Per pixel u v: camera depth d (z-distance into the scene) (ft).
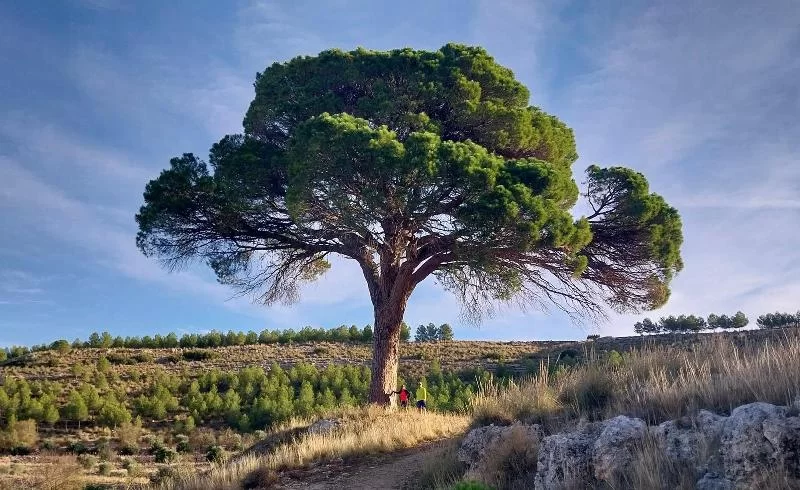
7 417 135.64
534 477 28.96
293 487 43.24
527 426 33.78
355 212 56.90
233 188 63.26
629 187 63.72
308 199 57.00
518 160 60.54
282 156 63.16
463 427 51.19
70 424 142.10
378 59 67.51
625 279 68.49
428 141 54.85
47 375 178.50
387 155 53.26
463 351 198.90
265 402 143.13
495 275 59.31
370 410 60.18
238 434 132.57
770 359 27.55
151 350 215.10
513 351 194.90
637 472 22.82
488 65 69.26
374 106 64.23
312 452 49.90
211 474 49.19
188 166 65.10
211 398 151.84
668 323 217.15
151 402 148.15
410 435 51.13
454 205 57.62
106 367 181.27
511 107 68.74
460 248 56.95
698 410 25.66
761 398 24.30
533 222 54.34
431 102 66.59
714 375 29.76
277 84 69.72
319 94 68.54
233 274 69.67
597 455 25.21
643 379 33.94
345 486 41.42
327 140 53.88
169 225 66.59
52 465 84.84
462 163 54.03
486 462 32.58
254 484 45.44
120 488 71.82
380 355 65.57
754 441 20.53
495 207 53.21
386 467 44.32
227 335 236.63
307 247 67.97
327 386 156.46
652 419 27.50
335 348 220.23
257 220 67.31
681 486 21.44
